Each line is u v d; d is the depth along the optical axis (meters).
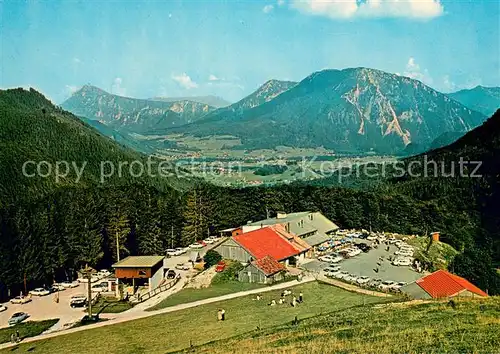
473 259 116.69
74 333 66.88
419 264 106.44
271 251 104.75
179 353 49.03
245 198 151.88
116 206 115.94
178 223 132.62
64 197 113.75
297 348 39.47
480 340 35.19
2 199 137.38
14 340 64.62
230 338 54.91
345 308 69.50
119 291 87.94
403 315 47.47
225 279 94.12
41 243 97.06
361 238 138.50
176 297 84.25
